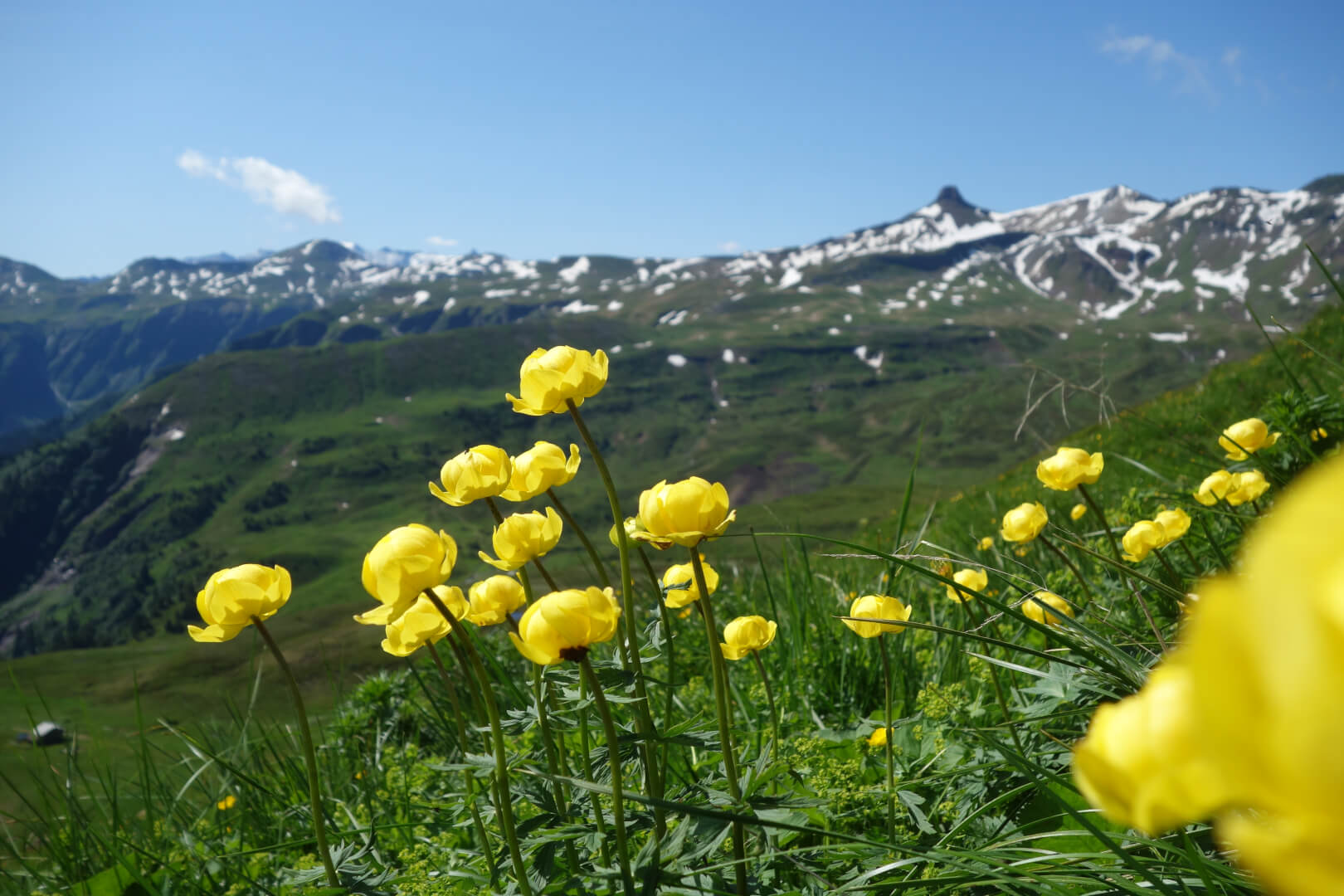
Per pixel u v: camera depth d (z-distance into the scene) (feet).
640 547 6.51
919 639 12.10
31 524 638.53
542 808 5.98
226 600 5.39
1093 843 5.69
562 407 6.33
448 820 8.27
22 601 563.07
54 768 10.15
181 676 140.15
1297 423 11.87
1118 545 10.53
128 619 489.67
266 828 10.44
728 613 14.88
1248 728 0.60
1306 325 37.04
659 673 12.62
